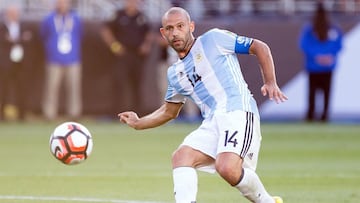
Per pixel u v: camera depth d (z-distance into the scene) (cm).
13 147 5372
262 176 3819
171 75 2553
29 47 7425
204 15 7812
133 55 7225
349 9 7781
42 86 7512
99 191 3322
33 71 7500
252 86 7119
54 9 7731
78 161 2638
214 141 2450
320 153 4884
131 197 3144
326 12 7094
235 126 2412
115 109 7488
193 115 7556
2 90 7462
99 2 8175
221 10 7838
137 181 3631
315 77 7081
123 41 7206
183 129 6756
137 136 6156
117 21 7206
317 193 3269
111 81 7506
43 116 7544
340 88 7275
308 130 6512
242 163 2439
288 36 7269
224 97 2469
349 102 7275
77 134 2623
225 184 3550
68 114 7444
